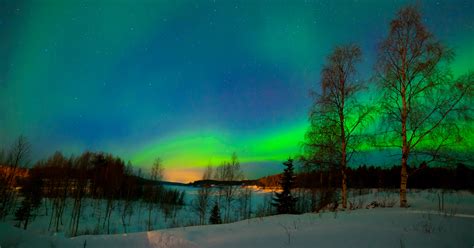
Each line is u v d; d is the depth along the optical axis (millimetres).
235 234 9578
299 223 10641
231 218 46625
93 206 56250
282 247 7246
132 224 44812
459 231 7797
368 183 40594
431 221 9180
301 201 33406
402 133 14969
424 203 16984
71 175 54531
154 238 9094
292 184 31656
